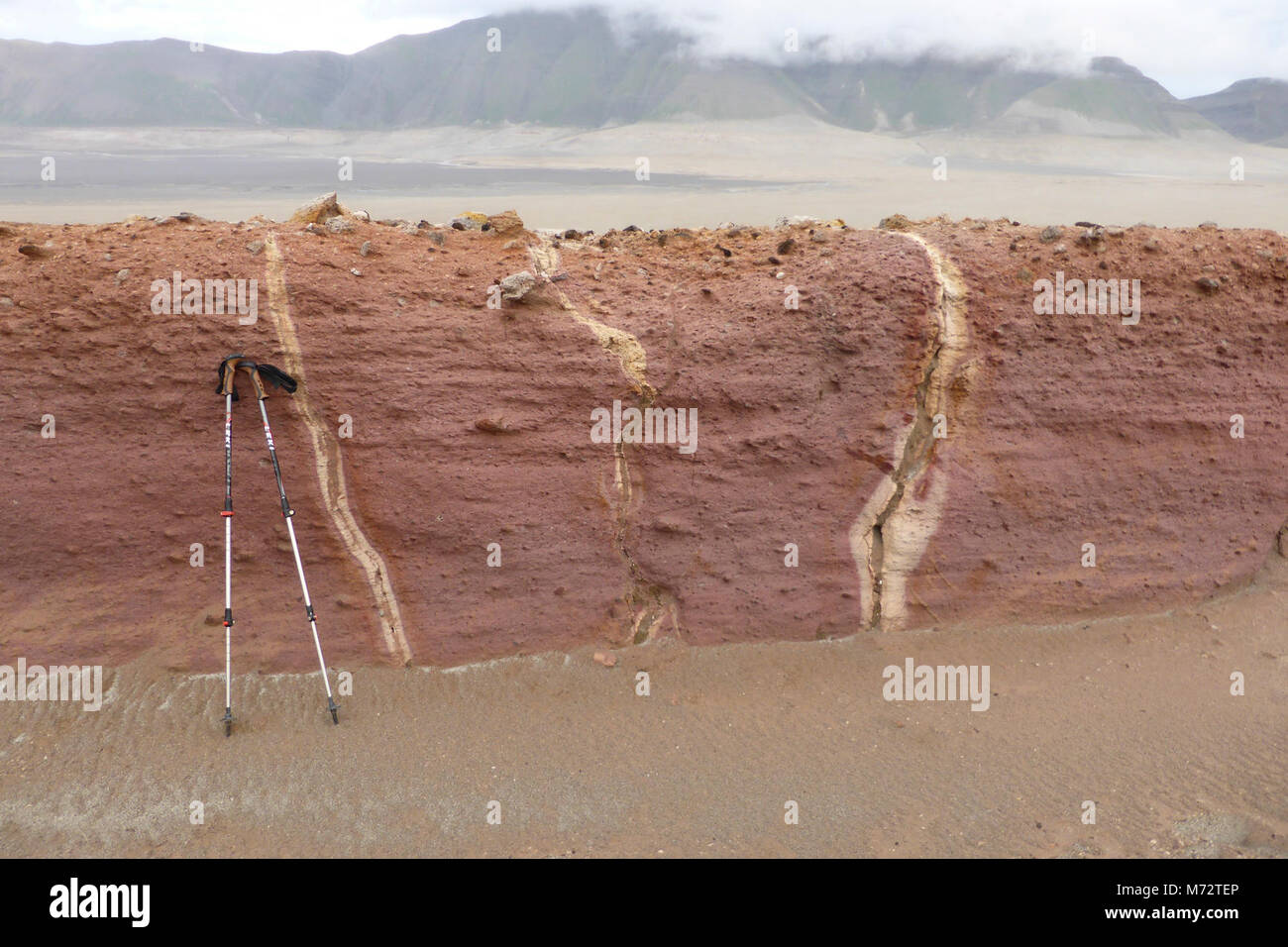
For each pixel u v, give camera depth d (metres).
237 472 5.51
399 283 5.77
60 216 22.80
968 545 6.21
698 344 5.94
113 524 5.48
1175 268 6.38
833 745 5.48
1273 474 6.62
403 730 5.44
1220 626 6.45
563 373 5.80
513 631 5.88
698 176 54.59
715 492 6.00
